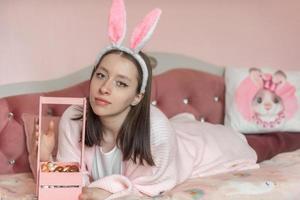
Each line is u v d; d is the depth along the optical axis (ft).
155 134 4.91
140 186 4.73
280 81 7.54
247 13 7.85
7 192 4.93
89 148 4.97
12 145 5.82
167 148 4.90
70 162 4.71
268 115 7.36
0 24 6.11
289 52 8.23
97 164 5.03
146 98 4.77
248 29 7.89
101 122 4.83
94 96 4.57
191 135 5.92
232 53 7.84
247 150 6.23
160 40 7.27
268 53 8.10
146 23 4.57
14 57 6.24
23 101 5.95
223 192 5.03
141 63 4.63
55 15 6.42
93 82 4.62
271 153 6.95
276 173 5.78
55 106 6.09
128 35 6.94
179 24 7.38
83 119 4.58
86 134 4.85
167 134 4.98
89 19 6.64
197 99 7.21
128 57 4.59
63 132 4.99
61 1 6.44
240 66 7.93
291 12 8.13
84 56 6.66
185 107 7.09
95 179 5.09
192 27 7.48
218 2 7.61
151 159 4.79
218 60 7.76
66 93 6.23
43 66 6.41
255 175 5.66
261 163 6.61
